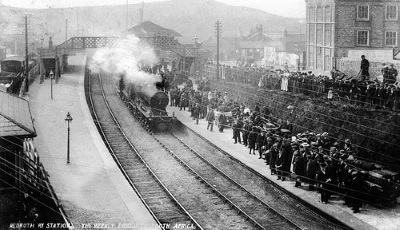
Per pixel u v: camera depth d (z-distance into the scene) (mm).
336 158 21031
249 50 88062
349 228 17906
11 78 41281
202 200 21906
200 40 131125
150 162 28281
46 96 44906
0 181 17594
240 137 32281
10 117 18109
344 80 29391
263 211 20453
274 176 24375
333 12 47688
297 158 22484
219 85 46094
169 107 45281
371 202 20312
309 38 54562
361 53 41500
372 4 47562
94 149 29000
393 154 23719
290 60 62812
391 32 48094
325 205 20359
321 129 28422
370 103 26672
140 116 38750
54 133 32250
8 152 17734
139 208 19828
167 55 76562
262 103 36406
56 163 25719
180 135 35406
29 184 18594
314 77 32812
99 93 52781
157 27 87438
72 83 53562
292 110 31562
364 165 20922
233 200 21812
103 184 22734
